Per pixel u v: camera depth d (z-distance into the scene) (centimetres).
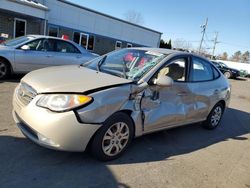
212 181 365
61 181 308
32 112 321
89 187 305
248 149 513
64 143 315
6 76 800
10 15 1648
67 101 315
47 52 828
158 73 412
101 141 344
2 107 533
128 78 391
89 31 2338
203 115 543
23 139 397
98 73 394
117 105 348
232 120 727
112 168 352
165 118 429
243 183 374
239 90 1641
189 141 501
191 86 480
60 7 2028
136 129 386
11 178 301
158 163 388
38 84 340
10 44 811
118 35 2678
